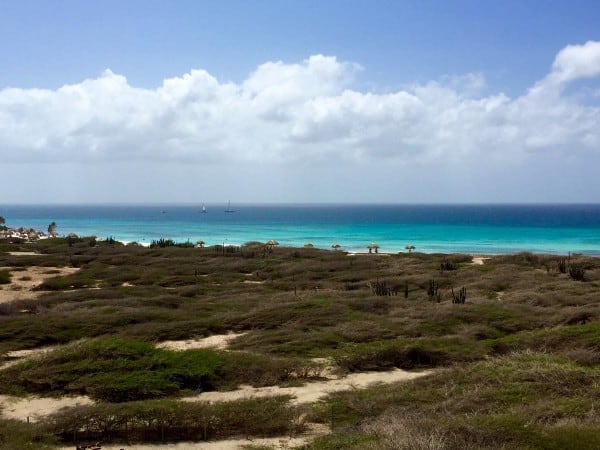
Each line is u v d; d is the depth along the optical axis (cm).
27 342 1970
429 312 2262
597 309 2236
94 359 1562
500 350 1761
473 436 962
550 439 936
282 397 1352
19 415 1319
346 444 1017
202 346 1967
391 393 1344
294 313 2294
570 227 13275
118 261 4578
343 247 7975
